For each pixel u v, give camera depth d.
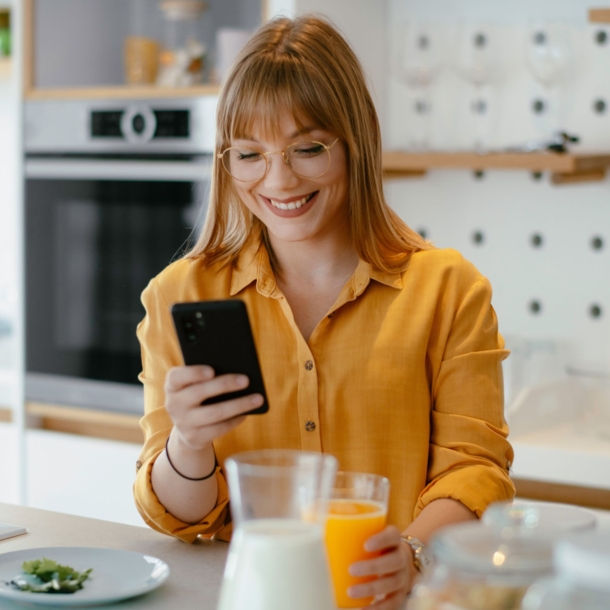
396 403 1.37
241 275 1.44
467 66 2.34
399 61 2.36
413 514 1.35
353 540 0.94
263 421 1.39
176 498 1.23
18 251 2.77
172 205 2.52
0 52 3.21
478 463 1.29
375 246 1.40
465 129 2.50
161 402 1.41
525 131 2.43
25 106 2.73
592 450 2.05
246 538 0.80
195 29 2.55
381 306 1.39
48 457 2.76
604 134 2.34
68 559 1.10
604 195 2.35
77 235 2.67
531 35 2.27
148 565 1.09
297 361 1.39
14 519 1.32
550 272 2.43
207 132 2.46
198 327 1.06
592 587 0.58
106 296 2.64
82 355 2.69
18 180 2.75
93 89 2.62
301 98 1.28
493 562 0.65
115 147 2.60
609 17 2.05
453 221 2.54
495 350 1.38
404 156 2.29
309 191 1.32
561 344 2.43
